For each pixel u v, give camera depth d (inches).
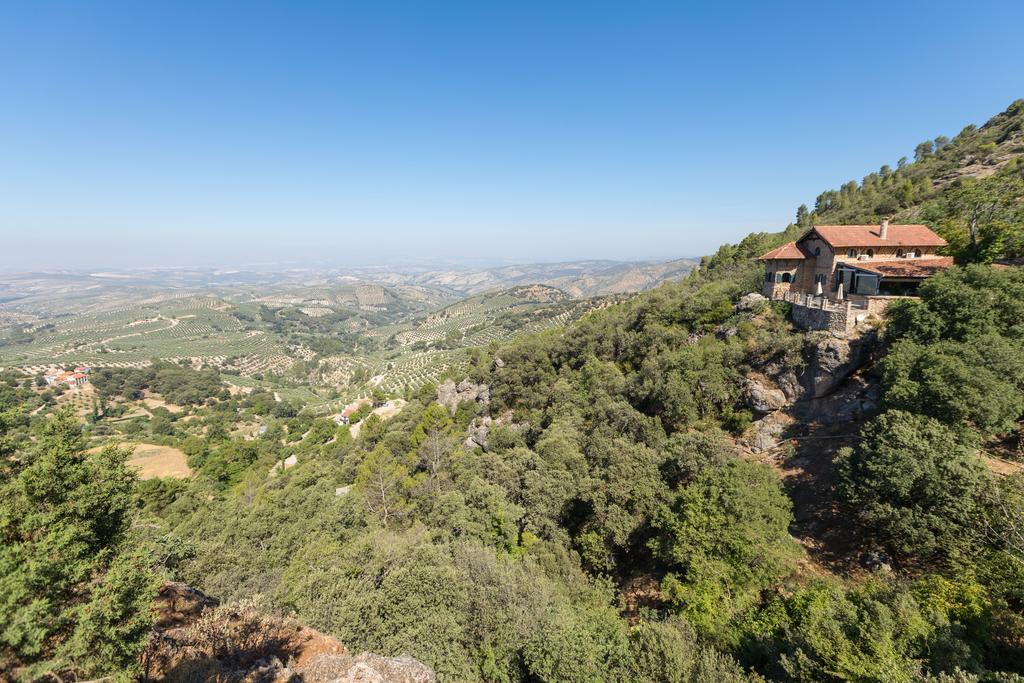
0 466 538.3
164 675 573.9
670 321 2246.6
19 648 443.2
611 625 831.1
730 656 706.2
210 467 3747.5
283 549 1505.9
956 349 1091.9
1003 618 639.8
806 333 1542.8
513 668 782.5
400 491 2041.1
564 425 1750.7
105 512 573.3
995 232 1660.9
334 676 625.0
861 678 579.5
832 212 3988.7
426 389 3961.6
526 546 1261.1
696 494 1010.1
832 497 1117.1
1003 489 783.7
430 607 857.5
